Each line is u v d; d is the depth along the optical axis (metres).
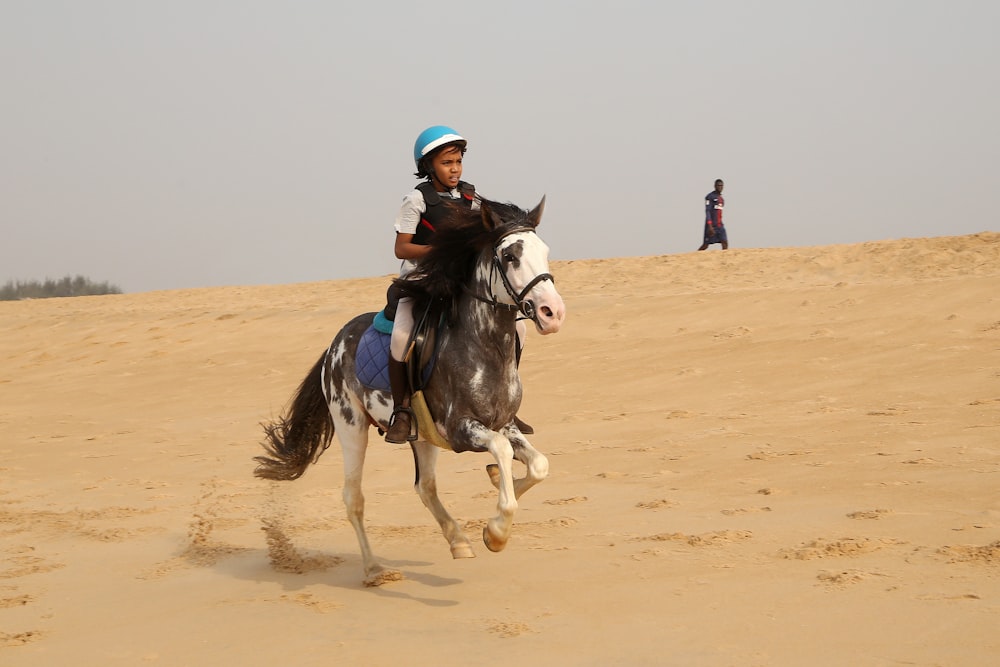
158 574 7.73
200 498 10.62
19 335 27.14
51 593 7.33
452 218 6.65
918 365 12.76
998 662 4.59
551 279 6.18
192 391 18.30
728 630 5.32
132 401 18.03
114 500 10.80
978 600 5.43
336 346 7.77
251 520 9.52
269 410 16.05
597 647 5.26
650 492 8.95
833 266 21.06
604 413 12.76
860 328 15.05
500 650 5.35
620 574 6.59
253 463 12.34
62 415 17.31
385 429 7.40
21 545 8.95
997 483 7.93
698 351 15.38
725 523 7.67
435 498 7.41
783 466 9.31
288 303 26.50
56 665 5.75
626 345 16.59
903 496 7.88
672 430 11.43
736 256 23.84
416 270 6.97
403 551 8.01
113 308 30.38
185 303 29.53
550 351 16.95
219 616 6.48
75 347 24.58
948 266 19.23
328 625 6.11
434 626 5.90
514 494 6.39
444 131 7.11
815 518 7.52
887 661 4.72
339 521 9.22
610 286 22.48
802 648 4.97
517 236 6.29
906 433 9.91
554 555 7.25
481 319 6.53
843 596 5.70
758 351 14.75
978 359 12.60
